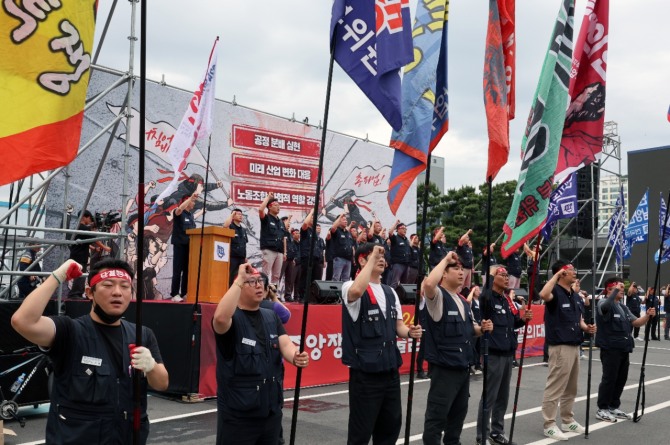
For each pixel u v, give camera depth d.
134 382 3.14
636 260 34.94
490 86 5.46
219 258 9.32
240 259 11.95
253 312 4.06
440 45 5.09
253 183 15.30
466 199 30.30
